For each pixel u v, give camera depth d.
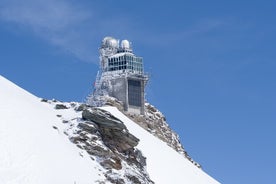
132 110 141.25
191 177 105.75
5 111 78.00
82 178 70.50
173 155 114.88
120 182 75.12
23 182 62.88
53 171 68.19
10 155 67.25
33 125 78.12
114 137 85.50
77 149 78.75
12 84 98.06
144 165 90.06
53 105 97.88
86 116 86.00
